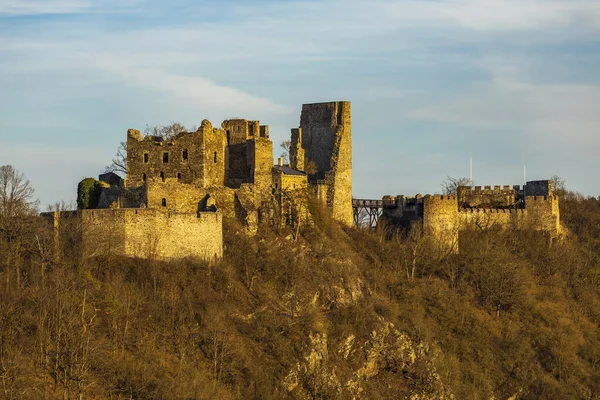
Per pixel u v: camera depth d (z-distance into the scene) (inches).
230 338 6382.9
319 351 6560.0
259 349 6407.5
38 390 5546.3
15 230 6766.7
